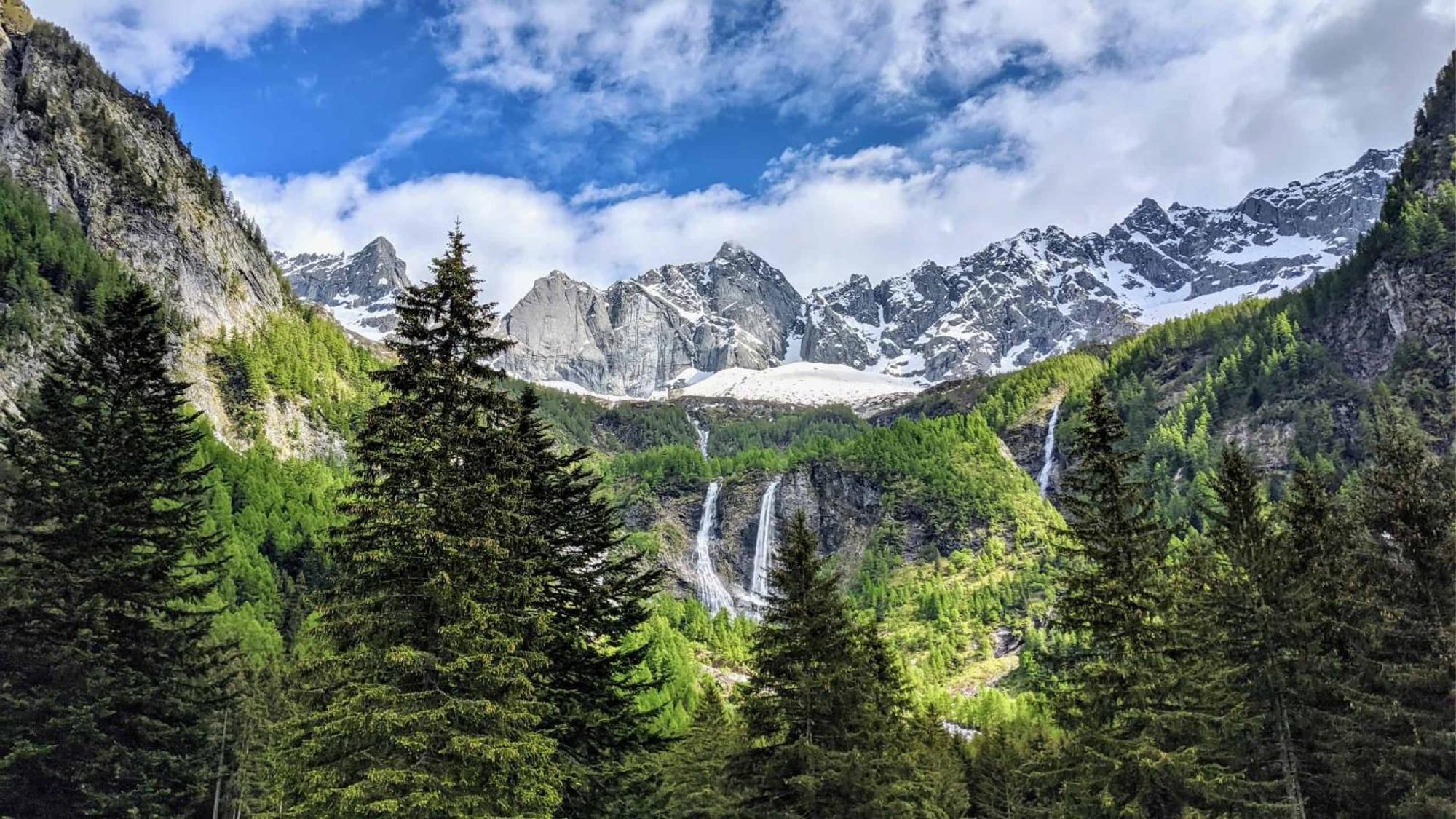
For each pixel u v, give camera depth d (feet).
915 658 545.44
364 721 81.20
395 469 87.81
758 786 119.03
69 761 105.50
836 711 119.14
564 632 111.04
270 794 90.63
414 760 83.05
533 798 85.10
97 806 105.19
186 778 116.67
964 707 404.98
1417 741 109.19
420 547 85.66
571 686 111.45
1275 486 614.34
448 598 85.25
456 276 94.58
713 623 534.37
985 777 253.24
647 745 117.29
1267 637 120.47
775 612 124.06
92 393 120.06
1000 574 632.38
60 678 107.14
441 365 91.45
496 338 95.61
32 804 103.45
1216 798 102.32
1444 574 114.21
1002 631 553.23
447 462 89.25
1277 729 120.98
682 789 175.73
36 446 114.73
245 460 487.20
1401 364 614.34
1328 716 114.42
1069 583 114.21
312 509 456.04
